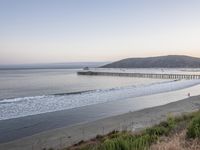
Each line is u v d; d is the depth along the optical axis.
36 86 63.81
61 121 23.03
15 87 60.75
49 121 23.00
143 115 24.45
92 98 37.75
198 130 5.51
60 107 30.09
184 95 41.62
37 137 17.80
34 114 25.89
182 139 5.40
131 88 53.78
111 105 31.73
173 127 8.41
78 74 137.00
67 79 94.88
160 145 4.91
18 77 108.19
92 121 22.67
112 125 20.75
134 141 5.05
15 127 20.80
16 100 35.41
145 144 5.07
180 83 67.62
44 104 32.06
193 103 31.42
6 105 30.92
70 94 42.66
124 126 19.77
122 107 30.42
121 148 4.89
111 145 4.99
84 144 12.13
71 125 21.38
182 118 11.79
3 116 24.73
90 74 130.88
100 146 5.77
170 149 4.75
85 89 55.53
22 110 27.89
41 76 118.62
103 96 40.09
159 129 8.04
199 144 4.79
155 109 27.73
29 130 19.94
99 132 18.58
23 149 15.34
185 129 6.89
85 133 18.50
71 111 27.72
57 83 74.44
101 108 29.67
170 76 97.19
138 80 87.00
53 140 16.97
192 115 12.18
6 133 19.00
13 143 16.48
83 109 28.95
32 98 37.62
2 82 77.06
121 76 113.50
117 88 54.66
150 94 42.84
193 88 53.56
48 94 44.41
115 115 25.27
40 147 15.57
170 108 28.16
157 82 73.25
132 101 35.03
